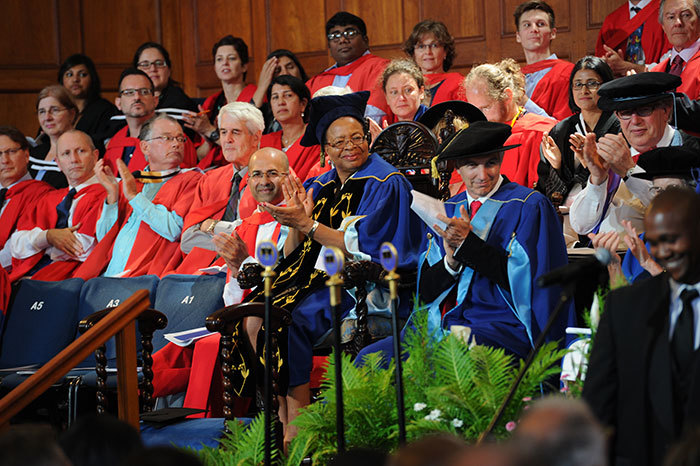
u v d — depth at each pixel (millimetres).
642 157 11109
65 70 21078
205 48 25047
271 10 24250
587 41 20875
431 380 7785
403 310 11562
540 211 10352
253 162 13211
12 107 24828
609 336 6074
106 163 19047
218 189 15758
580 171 13836
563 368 8078
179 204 15930
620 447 5910
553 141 14141
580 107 14219
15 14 24734
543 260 10094
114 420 5086
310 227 11570
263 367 10859
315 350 12062
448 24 22312
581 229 12109
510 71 15297
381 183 12078
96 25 25047
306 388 11125
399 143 13328
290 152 16578
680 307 5785
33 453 3934
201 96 25172
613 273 9656
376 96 17484
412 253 11727
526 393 7180
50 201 17516
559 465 3521
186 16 25156
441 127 13531
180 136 16828
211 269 14016
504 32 21703
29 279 15453
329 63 23734
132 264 15742
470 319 10234
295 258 12172
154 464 3871
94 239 16703
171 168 16734
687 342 5695
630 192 11383
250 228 13367
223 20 24766
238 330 11047
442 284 10492
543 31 18078
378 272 11031
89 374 12289
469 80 14992
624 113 11977
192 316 13531
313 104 12492
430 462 2869
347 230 11633
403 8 22719
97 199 17234
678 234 5621
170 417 10359
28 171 19125
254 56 24516
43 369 8602
